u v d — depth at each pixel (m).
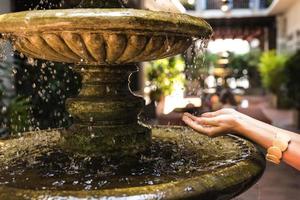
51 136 2.18
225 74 15.02
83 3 1.74
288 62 9.10
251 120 1.64
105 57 1.56
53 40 1.47
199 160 1.66
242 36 17.45
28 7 3.92
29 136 2.19
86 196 1.12
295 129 8.00
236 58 18.83
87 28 1.39
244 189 1.42
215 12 15.07
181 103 5.77
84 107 1.70
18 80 3.71
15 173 1.50
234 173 1.39
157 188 1.19
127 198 1.13
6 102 3.42
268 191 4.03
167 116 4.57
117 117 1.71
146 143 1.76
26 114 3.35
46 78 3.71
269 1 14.99
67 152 1.72
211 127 1.69
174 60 7.36
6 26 1.49
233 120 1.64
